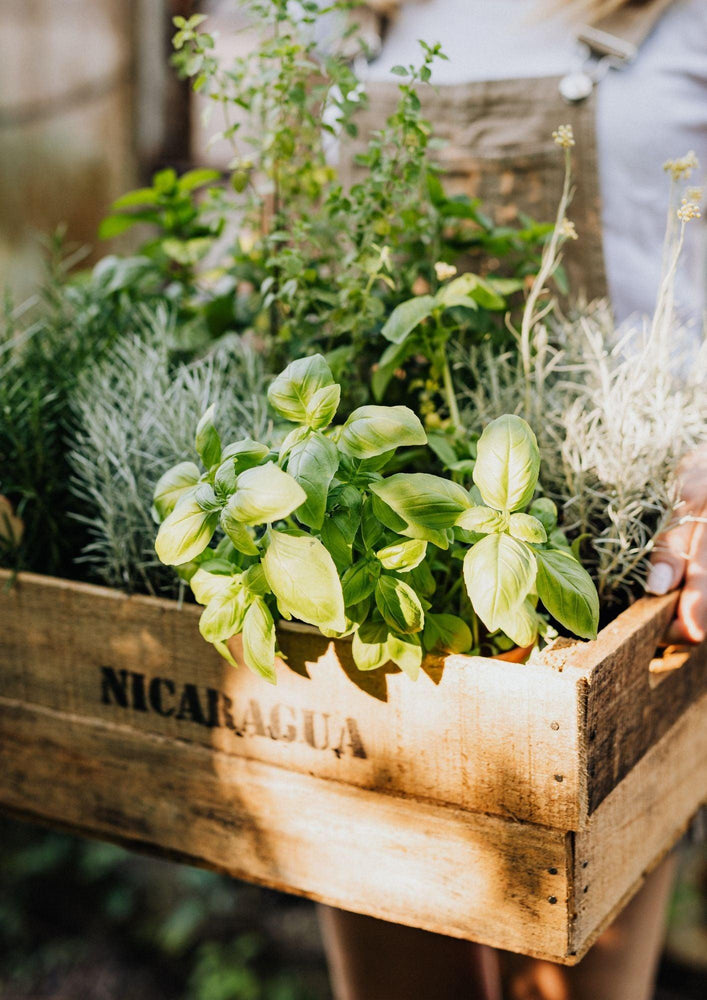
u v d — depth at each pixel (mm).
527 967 1086
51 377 1153
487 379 1074
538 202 1243
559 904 740
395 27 1319
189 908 2467
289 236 1008
